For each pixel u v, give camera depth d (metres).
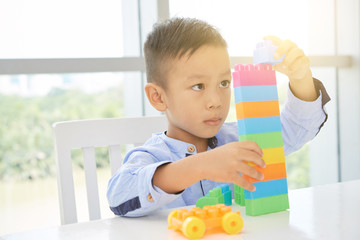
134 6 1.59
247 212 0.56
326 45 2.05
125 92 1.63
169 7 1.50
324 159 2.12
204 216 0.49
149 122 0.96
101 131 0.91
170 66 0.78
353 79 2.02
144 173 0.61
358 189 0.68
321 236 0.46
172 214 0.52
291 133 0.89
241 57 1.63
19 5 1.46
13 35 1.45
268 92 0.59
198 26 0.79
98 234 0.51
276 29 1.84
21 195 1.77
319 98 0.83
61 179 0.86
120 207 0.62
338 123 2.07
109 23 1.56
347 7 2.03
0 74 1.25
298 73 0.73
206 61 0.75
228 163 0.56
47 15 1.50
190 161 0.59
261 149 0.57
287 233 0.48
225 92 0.78
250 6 1.75
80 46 1.53
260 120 0.58
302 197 0.64
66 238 0.50
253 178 0.56
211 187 0.89
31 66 1.28
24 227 1.73
